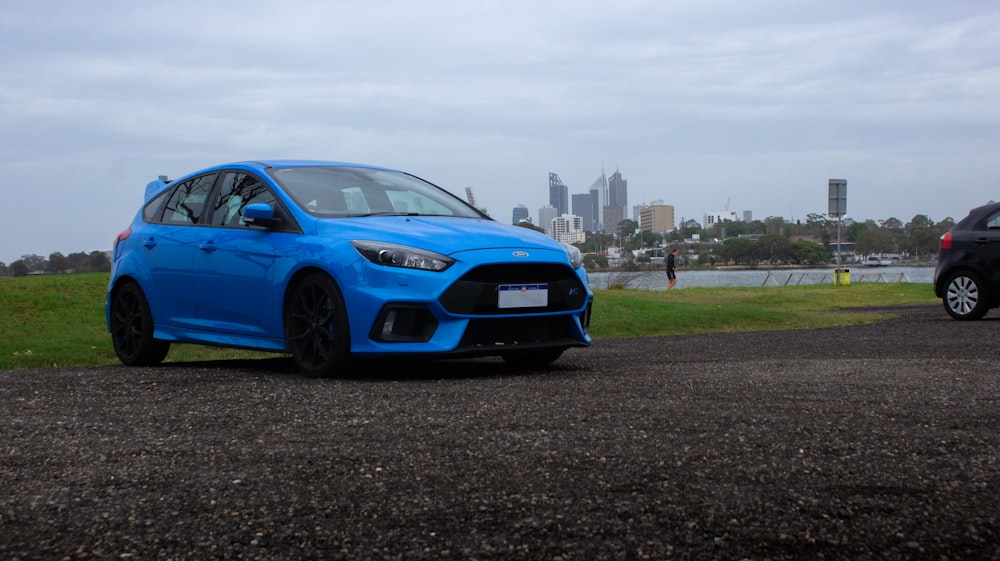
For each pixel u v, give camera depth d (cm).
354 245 532
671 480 267
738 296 2169
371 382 504
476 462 293
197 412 404
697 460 291
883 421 357
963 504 240
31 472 297
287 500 255
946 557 203
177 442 338
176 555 214
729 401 410
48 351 867
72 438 352
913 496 248
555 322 558
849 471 276
